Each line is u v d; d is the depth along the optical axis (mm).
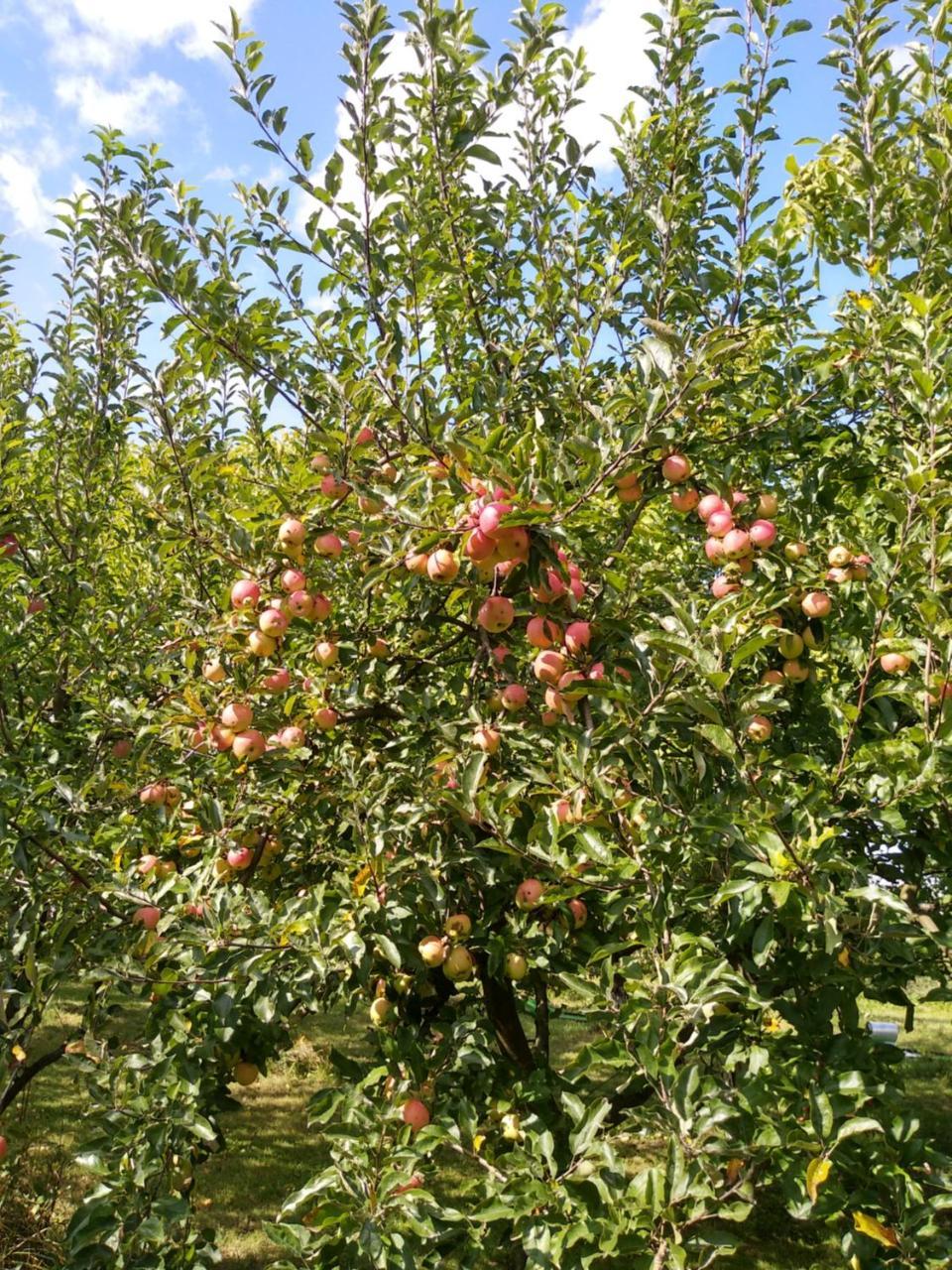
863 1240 2186
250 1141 6453
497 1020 3699
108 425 5637
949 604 2461
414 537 2799
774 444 3684
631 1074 2299
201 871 3281
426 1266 2473
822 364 3307
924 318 2672
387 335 3197
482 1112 3162
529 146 4480
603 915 2885
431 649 3875
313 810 3574
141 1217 2740
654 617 2498
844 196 4148
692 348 2986
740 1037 2584
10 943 3512
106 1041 3340
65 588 4973
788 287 4332
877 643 2455
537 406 3768
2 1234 4105
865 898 2229
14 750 4109
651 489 2848
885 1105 2527
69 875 3570
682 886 2568
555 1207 2211
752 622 2473
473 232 4445
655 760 2480
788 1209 2094
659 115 4246
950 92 3684
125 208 3459
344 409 3078
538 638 2727
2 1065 3586
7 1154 4668
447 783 3045
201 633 3576
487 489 2561
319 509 3082
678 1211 2104
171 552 4059
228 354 3559
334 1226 2371
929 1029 9680
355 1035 8750
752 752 2293
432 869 2912
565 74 4422
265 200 3746
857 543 2803
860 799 2793
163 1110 2869
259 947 2770
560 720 2729
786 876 2096
